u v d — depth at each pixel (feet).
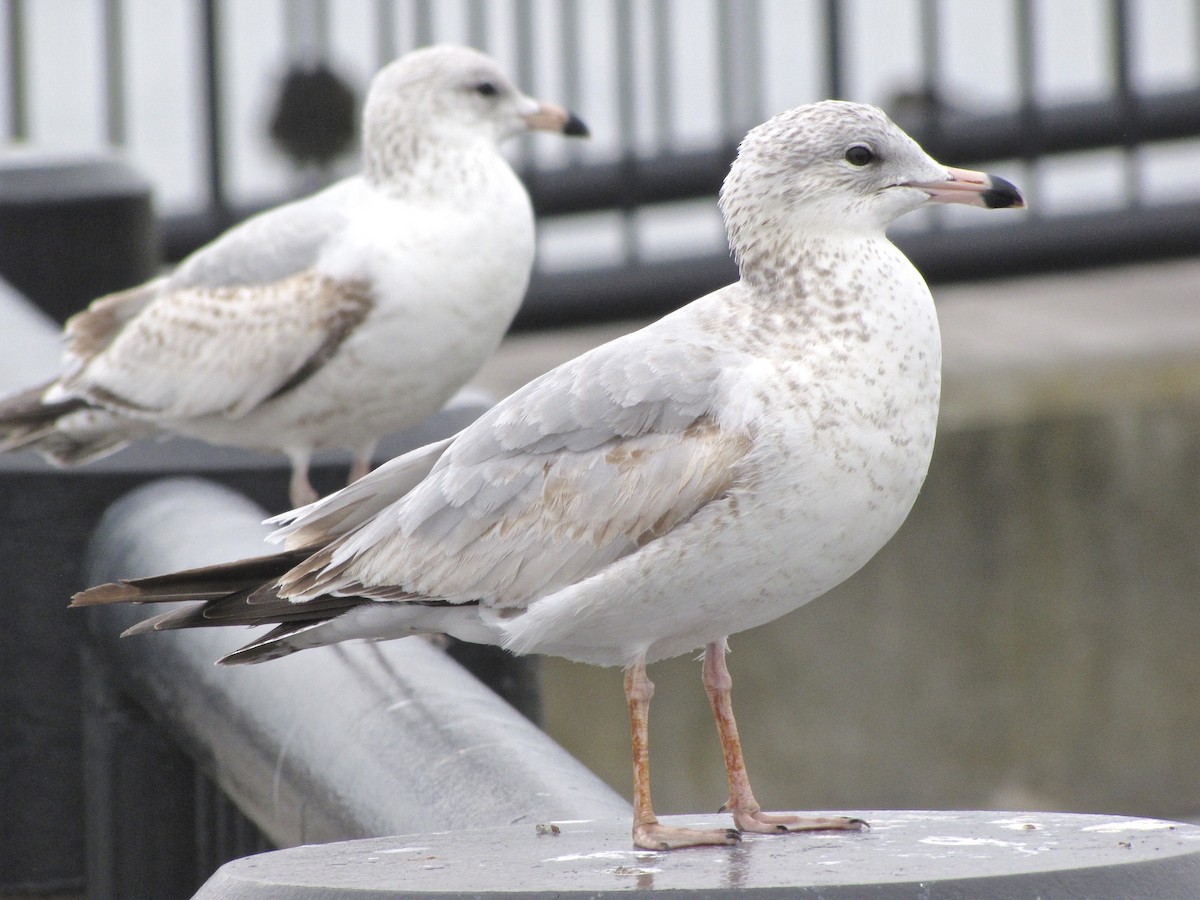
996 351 48.70
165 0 103.04
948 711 45.83
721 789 44.47
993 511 45.70
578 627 19.27
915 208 20.68
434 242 32.35
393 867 14.55
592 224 67.67
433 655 19.67
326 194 34.24
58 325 43.42
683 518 19.03
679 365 19.43
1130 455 46.21
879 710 45.34
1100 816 16.60
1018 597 45.93
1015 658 46.01
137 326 34.04
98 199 43.39
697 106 81.82
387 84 33.24
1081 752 46.34
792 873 13.96
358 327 32.37
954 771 45.98
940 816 17.25
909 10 98.07
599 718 43.93
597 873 14.19
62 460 34.78
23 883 27.14
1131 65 54.90
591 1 92.94
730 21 53.67
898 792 45.68
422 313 32.35
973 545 45.62
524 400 19.98
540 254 53.88
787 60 89.30
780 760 44.96
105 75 52.75
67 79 90.79
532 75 51.60
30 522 27.07
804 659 44.86
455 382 33.45
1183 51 95.66
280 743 18.30
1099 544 46.21
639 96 81.46
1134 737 46.62
